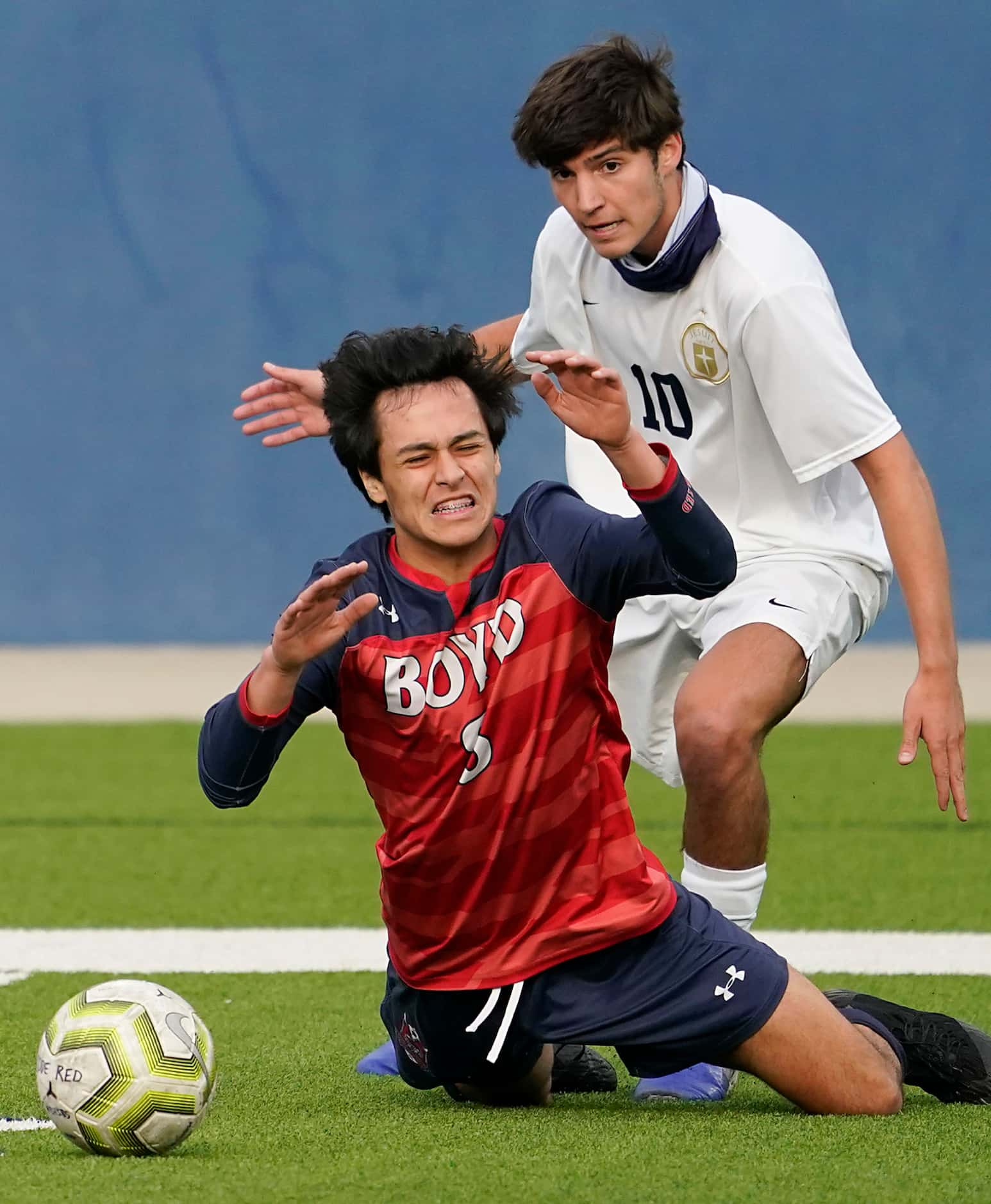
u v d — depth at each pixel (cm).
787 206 5338
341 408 1179
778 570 1584
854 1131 1157
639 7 5381
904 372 5328
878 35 5284
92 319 5512
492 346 1850
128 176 5484
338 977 1844
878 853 2627
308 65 5472
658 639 1688
